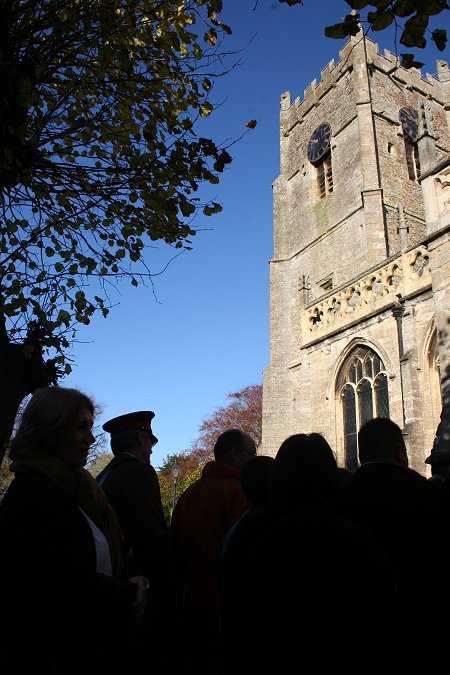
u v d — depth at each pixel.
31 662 2.59
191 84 7.60
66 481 3.10
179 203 7.34
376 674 2.37
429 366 16.58
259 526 2.87
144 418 5.31
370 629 2.40
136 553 4.45
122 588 2.93
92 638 2.70
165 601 4.50
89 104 7.66
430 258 14.69
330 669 2.38
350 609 2.42
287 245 33.12
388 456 4.23
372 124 29.20
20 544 2.65
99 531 3.19
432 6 4.68
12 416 5.96
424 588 3.44
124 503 4.55
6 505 2.81
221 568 3.02
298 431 21.69
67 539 2.72
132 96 7.22
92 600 2.66
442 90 33.69
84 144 7.14
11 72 5.84
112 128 7.45
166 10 7.20
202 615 4.49
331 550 2.54
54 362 6.68
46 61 6.50
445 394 13.01
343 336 20.41
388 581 2.49
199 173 7.10
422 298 17.06
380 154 29.36
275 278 32.06
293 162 35.00
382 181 28.78
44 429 3.18
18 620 2.60
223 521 4.71
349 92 30.97
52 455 3.20
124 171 7.20
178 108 7.68
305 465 2.88
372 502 3.78
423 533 3.54
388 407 17.81
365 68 30.36
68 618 2.59
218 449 5.66
